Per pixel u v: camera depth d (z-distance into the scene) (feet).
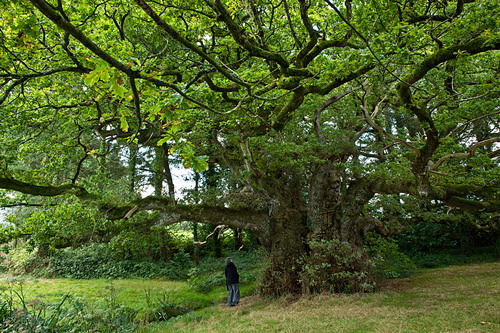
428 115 19.62
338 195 36.29
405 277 40.55
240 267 53.93
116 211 29.99
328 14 23.79
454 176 29.58
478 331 16.63
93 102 24.88
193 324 24.40
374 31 17.93
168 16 21.67
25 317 19.25
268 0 22.86
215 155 37.19
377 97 26.81
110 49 20.53
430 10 20.97
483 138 42.16
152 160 53.31
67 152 28.86
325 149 31.04
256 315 25.86
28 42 11.03
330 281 32.17
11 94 24.70
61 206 28.68
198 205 34.50
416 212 40.96
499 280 31.91
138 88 8.84
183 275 52.65
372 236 40.70
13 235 27.48
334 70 15.74
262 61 28.07
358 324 20.13
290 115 23.26
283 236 35.83
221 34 26.32
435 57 16.53
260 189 34.37
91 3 17.44
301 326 20.79
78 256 56.18
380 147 37.45
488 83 25.57
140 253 56.75
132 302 32.68
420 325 18.80
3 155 24.54
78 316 21.33
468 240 54.24
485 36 15.96
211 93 15.31
